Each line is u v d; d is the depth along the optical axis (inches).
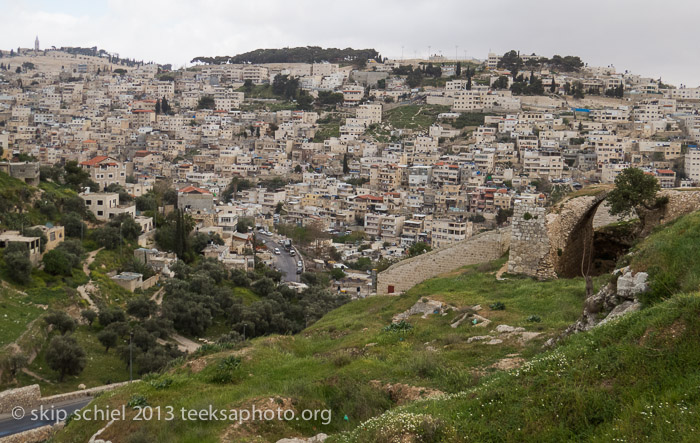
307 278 4884.4
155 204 5088.6
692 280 901.8
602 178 7736.2
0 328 2600.9
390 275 2085.4
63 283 3235.7
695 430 591.2
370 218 7062.0
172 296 3501.5
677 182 7662.4
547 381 741.3
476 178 7864.2
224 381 1106.7
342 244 6560.0
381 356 1137.4
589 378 719.7
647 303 933.2
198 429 892.6
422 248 4170.8
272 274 4626.0
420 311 1493.6
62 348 2498.8
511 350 1047.6
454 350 1096.2
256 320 3371.1
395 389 954.7
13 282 3058.6
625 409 658.2
